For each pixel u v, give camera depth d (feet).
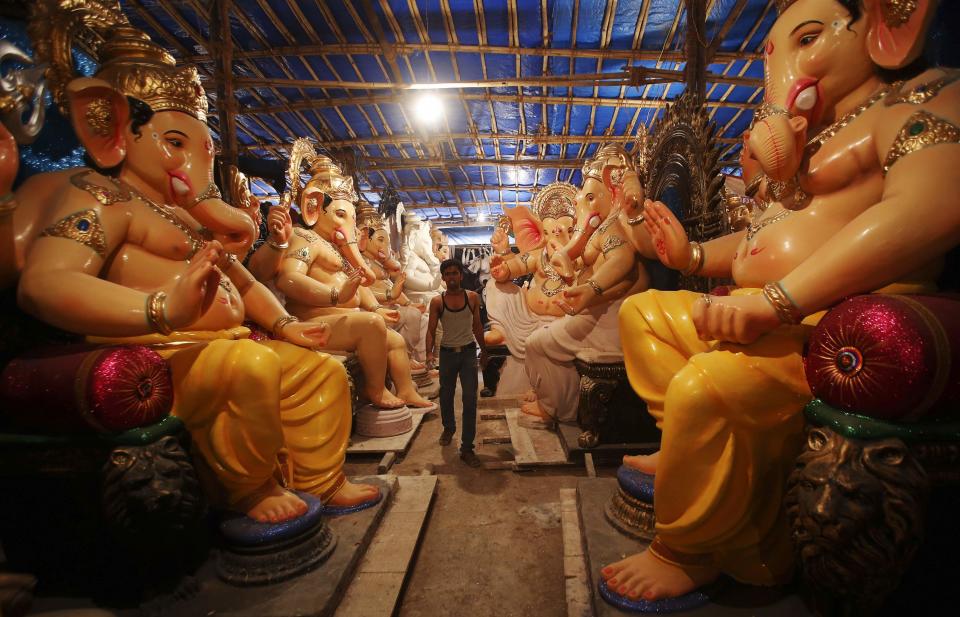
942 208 4.31
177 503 5.59
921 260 4.47
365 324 14.10
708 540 5.65
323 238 15.61
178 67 7.26
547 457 12.57
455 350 13.19
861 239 4.57
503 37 22.97
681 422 5.41
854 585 4.22
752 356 5.29
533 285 20.07
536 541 9.21
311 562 6.88
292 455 8.30
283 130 32.89
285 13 21.52
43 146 7.68
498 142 35.60
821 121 5.82
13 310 6.57
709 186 11.13
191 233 7.15
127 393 5.46
